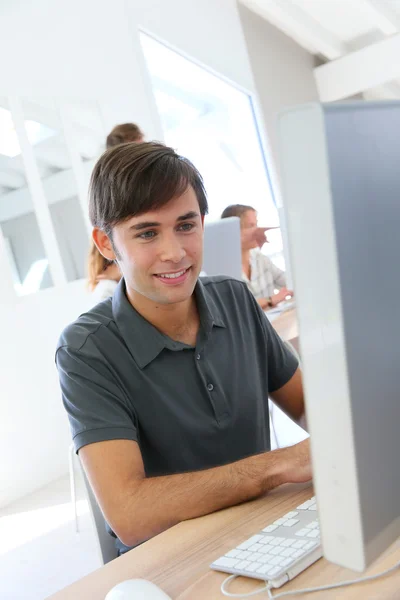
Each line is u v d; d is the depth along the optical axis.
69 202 4.14
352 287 0.50
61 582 2.74
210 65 5.61
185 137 6.15
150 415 1.25
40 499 3.78
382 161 0.52
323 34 6.74
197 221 1.17
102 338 1.25
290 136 0.48
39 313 3.97
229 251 2.87
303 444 1.07
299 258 0.50
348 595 0.73
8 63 3.97
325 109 0.47
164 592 0.80
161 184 1.11
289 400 1.49
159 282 1.17
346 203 0.49
